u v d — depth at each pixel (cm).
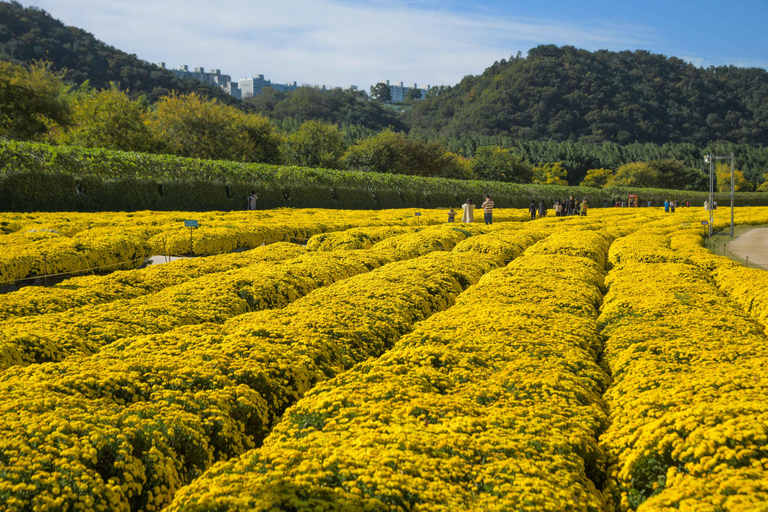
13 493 343
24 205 2595
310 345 663
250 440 506
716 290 1043
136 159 3256
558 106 17250
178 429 449
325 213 3631
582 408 505
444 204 5647
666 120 17425
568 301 944
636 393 525
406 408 480
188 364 572
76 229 1944
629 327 770
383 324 800
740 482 330
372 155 7256
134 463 403
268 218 2911
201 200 3559
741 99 19238
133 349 627
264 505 321
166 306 855
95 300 927
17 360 593
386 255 1558
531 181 9775
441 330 750
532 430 447
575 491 366
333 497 336
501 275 1191
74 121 4456
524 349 665
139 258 1612
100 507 361
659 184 10669
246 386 544
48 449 383
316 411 485
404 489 349
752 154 13738
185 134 5325
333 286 1050
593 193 7581
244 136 5859
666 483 372
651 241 1898
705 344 657
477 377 578
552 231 2462
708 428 395
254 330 694
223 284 1003
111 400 498
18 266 1200
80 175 2894
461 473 377
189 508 328
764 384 493
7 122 3847
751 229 3522
